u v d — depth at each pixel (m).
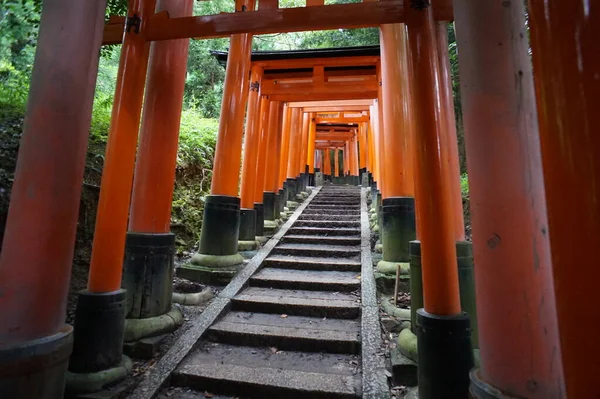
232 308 5.12
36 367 2.10
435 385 2.72
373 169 13.53
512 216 1.83
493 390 1.77
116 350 3.38
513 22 1.99
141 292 4.17
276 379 3.42
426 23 3.15
